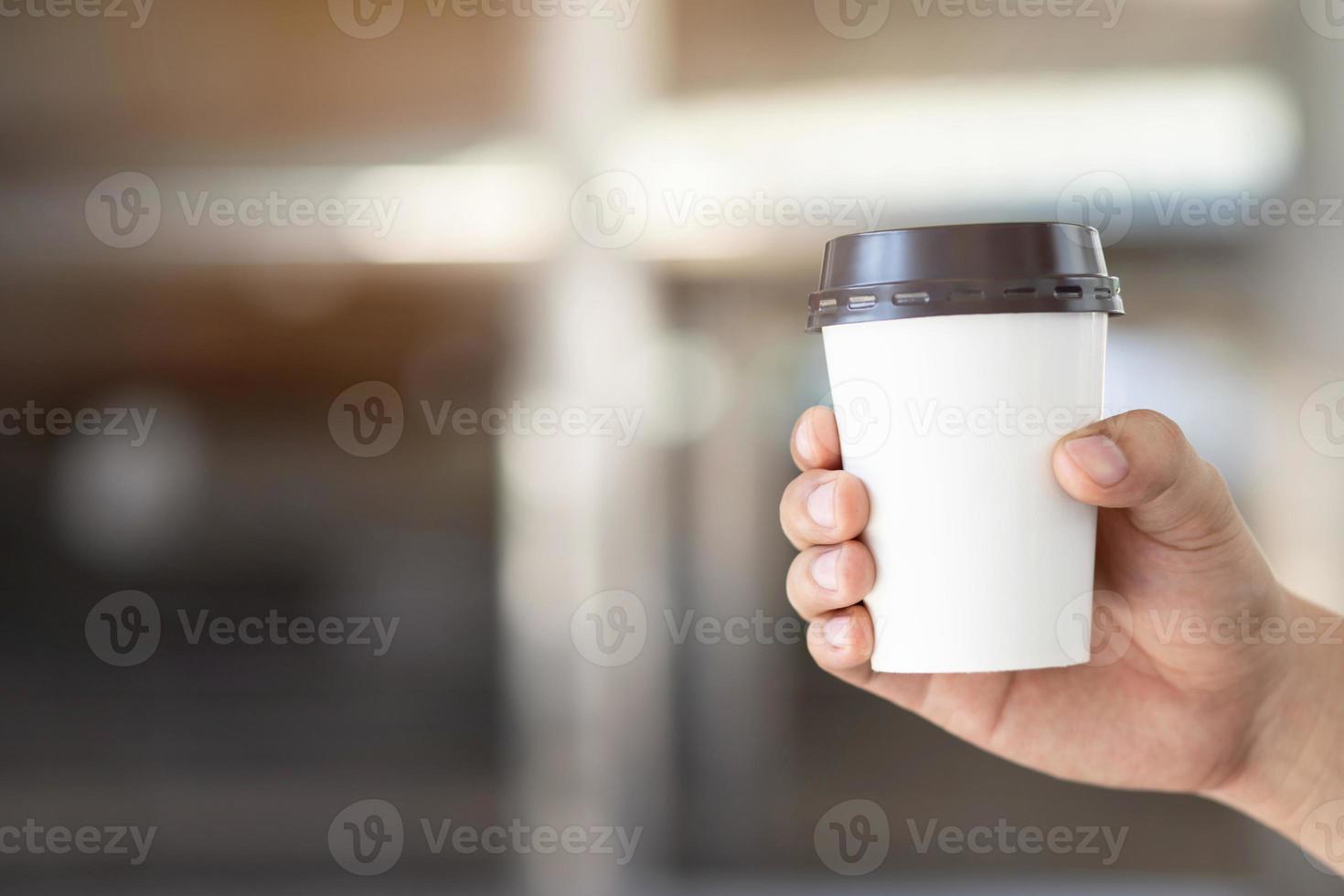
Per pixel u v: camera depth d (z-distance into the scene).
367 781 1.88
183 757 1.89
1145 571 0.73
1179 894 1.83
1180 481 0.62
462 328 1.83
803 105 1.78
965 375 0.56
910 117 1.76
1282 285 1.75
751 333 1.80
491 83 1.82
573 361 1.83
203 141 1.84
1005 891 1.82
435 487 1.85
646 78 1.80
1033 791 1.82
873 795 1.83
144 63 1.84
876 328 0.57
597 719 1.85
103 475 1.87
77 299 1.86
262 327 1.86
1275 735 0.75
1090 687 0.77
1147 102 1.74
